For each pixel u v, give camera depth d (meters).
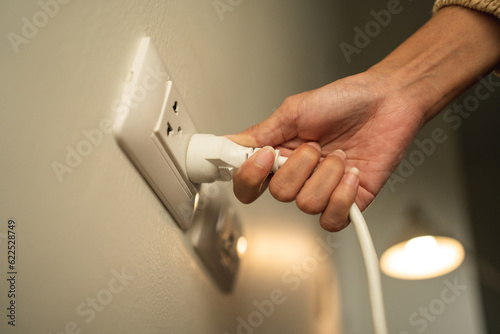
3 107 0.22
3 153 0.22
